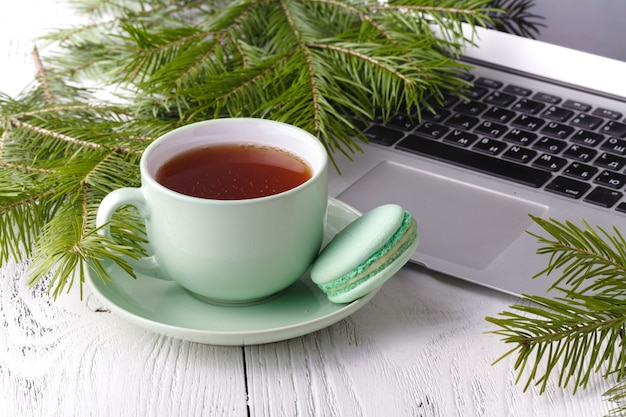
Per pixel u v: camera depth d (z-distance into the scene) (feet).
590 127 3.00
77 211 2.60
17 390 2.40
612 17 3.08
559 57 3.16
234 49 3.16
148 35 3.11
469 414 2.37
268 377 2.44
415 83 2.94
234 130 2.58
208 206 2.37
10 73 3.37
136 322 2.39
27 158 2.84
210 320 2.46
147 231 2.51
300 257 2.47
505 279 2.56
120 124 2.92
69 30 3.43
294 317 2.48
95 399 2.39
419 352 2.48
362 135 2.92
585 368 2.45
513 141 2.96
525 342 2.32
